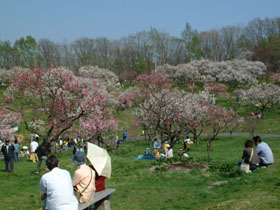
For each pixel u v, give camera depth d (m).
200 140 36.84
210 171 14.18
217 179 12.64
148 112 27.08
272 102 50.69
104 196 6.79
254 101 52.44
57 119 21.58
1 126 28.34
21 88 22.16
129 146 33.28
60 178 5.45
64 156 26.50
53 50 98.56
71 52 101.94
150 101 27.81
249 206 7.43
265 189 8.88
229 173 13.44
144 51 106.25
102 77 76.94
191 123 26.89
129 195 10.89
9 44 89.19
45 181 5.36
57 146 33.06
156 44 107.19
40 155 16.66
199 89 75.75
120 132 43.97
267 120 47.59
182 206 8.66
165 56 111.44
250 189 9.28
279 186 8.94
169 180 13.20
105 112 30.17
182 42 111.12
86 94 23.67
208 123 32.50
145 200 10.11
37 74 20.78
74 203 5.44
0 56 89.94
